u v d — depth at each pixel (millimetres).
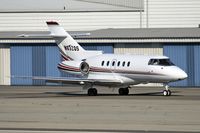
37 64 118812
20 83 120188
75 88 108562
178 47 110875
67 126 45562
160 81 81875
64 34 91625
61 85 118125
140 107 60344
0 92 93875
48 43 117750
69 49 91875
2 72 120562
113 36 112875
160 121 48312
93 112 55781
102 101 69375
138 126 45312
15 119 50656
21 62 119438
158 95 82938
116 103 65938
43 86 116750
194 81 110438
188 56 110500
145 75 82750
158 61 81875
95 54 89500
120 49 114062
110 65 86375
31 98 76188
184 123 46812
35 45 118625
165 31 117312
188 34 111250
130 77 84438
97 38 113438
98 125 46094
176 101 68500
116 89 103625
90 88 84250
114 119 50031
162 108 59094
